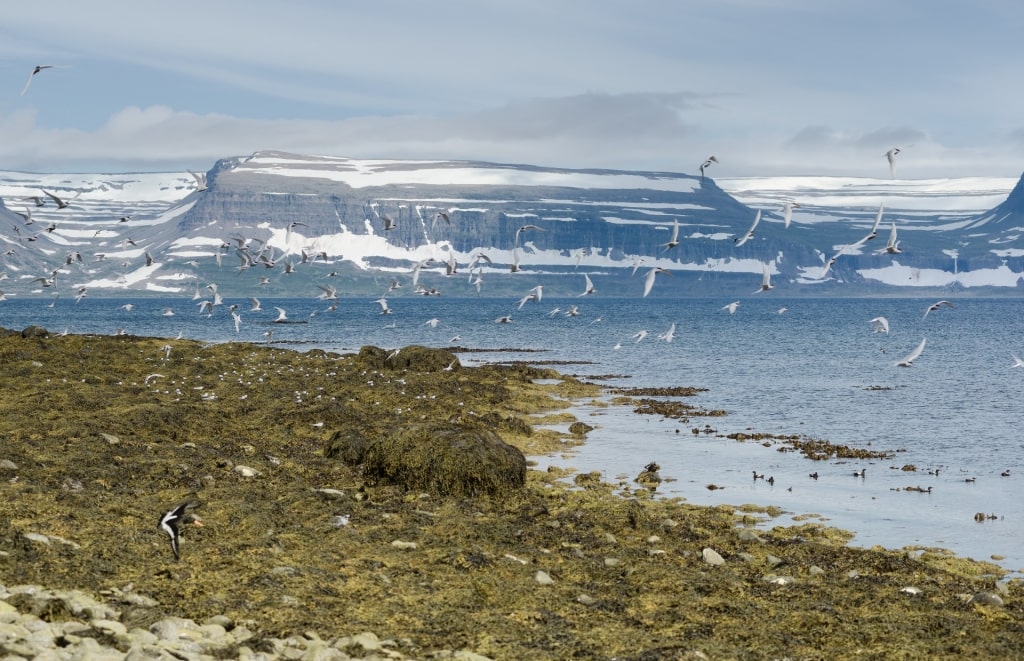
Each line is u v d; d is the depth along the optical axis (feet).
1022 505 110.63
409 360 226.58
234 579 63.36
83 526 72.69
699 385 237.25
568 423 169.89
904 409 192.24
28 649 46.68
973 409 192.54
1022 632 63.67
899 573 80.53
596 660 54.39
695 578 72.43
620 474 125.70
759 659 56.59
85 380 168.55
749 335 475.72
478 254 181.27
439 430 105.29
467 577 68.59
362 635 53.93
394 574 67.72
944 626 63.52
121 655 47.19
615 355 339.16
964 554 90.53
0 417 126.21
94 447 105.40
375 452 106.01
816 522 101.86
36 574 59.57
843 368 283.38
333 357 241.76
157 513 79.66
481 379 219.00
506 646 55.72
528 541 81.46
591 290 150.51
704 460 136.67
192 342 252.62
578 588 68.59
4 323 567.59
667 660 54.44
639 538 87.92
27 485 83.30
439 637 56.49
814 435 159.84
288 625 56.03
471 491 100.73
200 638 52.03
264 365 211.61
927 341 423.23
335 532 78.33
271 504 85.30
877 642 60.49
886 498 114.01
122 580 61.57
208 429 127.85
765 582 73.82
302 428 136.67
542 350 365.20
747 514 104.32
